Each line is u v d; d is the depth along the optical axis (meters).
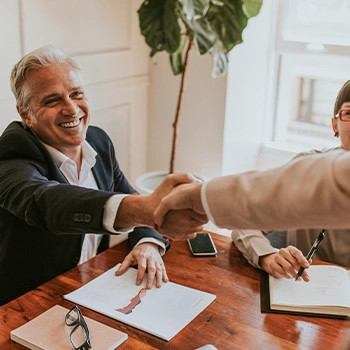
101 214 1.17
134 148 2.93
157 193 1.12
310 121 2.88
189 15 2.13
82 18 2.39
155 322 1.26
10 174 1.46
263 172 0.79
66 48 2.35
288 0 2.68
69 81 1.63
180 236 1.05
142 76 2.83
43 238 1.59
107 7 2.51
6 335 1.21
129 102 2.79
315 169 0.73
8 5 2.07
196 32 2.25
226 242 1.73
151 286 1.43
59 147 1.68
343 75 2.70
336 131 1.69
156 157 3.01
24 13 2.12
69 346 1.16
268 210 0.75
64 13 2.30
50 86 1.60
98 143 1.87
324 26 2.63
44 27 2.22
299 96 2.87
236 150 2.82
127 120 2.82
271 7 2.72
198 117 2.75
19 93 1.63
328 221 0.72
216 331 1.24
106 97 2.63
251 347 1.18
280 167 0.78
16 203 1.38
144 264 1.51
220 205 0.80
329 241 1.77
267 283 1.46
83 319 1.24
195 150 2.82
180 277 1.49
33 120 1.64
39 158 1.56
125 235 2.81
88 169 1.77
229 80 2.60
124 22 2.63
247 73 2.72
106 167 1.86
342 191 0.69
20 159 1.54
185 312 1.31
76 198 1.22
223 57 2.33
